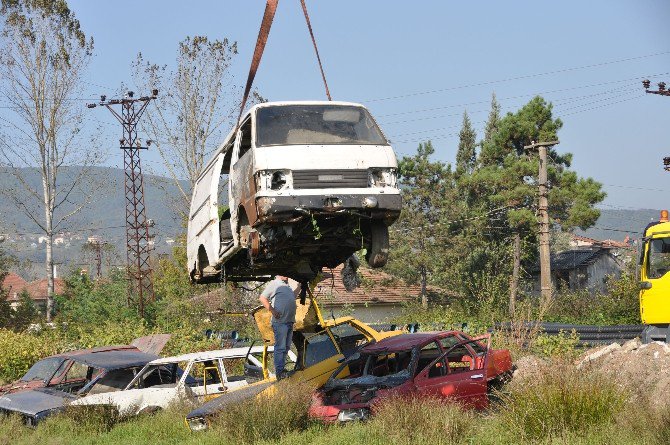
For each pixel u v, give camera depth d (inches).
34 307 1779.0
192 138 1958.7
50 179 2198.6
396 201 436.5
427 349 537.0
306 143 438.6
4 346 1016.2
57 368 711.1
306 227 435.5
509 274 1926.7
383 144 449.1
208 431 501.0
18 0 2100.1
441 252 2012.8
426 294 1989.4
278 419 474.6
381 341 554.9
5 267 2225.6
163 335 789.9
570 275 2338.8
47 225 2196.1
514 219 1843.0
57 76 2129.7
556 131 2012.8
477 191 2041.1
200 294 1502.2
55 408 602.9
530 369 485.1
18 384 709.9
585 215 1793.8
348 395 510.9
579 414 397.7
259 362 660.1
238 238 474.6
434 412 429.4
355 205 428.5
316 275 516.1
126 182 1963.6
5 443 542.3
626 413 393.7
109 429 574.9
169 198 1964.8
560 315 1358.3
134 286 1763.0
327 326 566.6
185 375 613.6
